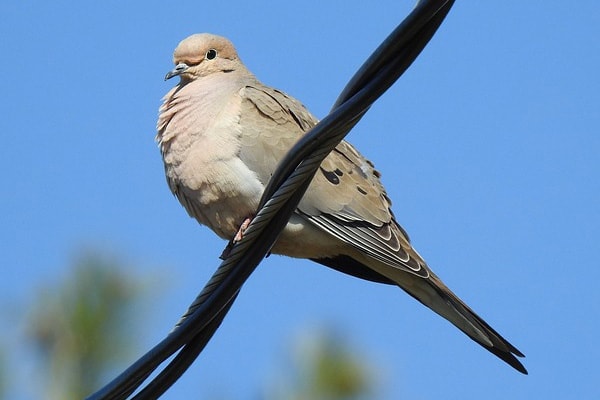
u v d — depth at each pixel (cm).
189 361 810
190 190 1120
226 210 1117
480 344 1089
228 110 1120
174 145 1122
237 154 1103
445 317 1121
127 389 786
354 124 760
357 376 942
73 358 984
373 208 1141
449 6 711
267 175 1104
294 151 766
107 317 994
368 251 1119
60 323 991
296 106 1170
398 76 739
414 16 703
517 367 1073
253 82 1178
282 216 802
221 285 801
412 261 1101
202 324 796
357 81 739
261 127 1117
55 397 973
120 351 993
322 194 1122
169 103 1152
